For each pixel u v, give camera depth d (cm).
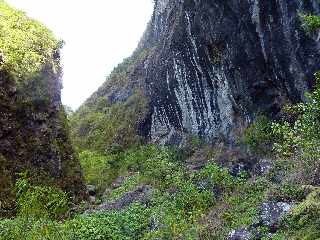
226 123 2028
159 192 1633
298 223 924
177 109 2467
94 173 2539
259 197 1173
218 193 1472
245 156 1756
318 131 910
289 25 1436
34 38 2067
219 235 1041
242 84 1841
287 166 1273
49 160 1905
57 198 1392
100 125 3194
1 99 1816
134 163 2539
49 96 2012
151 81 2747
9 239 1102
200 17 1966
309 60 1392
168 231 1173
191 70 2198
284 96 1648
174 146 2461
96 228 1221
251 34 1692
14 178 1738
